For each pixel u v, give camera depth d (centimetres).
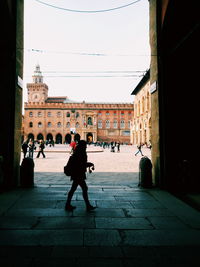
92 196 622
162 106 718
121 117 7775
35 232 377
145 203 556
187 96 714
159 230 391
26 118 7588
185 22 645
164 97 714
